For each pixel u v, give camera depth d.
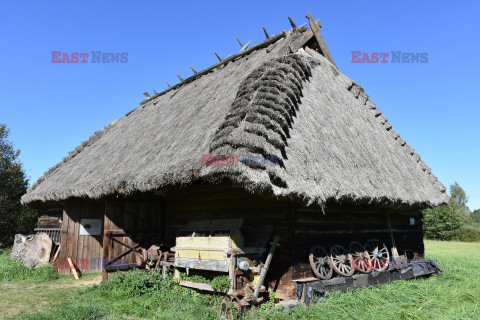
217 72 11.85
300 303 5.69
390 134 10.65
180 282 6.54
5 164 21.28
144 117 12.28
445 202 9.61
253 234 6.67
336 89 9.48
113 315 5.59
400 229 9.25
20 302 6.79
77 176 9.78
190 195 8.48
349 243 7.50
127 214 9.03
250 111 5.71
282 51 8.81
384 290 6.84
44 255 10.64
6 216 20.39
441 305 6.24
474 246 28.12
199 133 6.88
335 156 6.85
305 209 6.64
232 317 5.21
